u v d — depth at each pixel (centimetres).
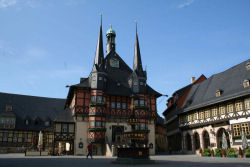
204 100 3850
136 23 4800
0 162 1838
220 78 3956
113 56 4775
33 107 5619
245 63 3528
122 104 4200
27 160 2122
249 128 2945
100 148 3919
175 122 4966
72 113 4138
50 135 5128
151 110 4319
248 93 2919
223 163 1736
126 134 1911
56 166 1494
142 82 4359
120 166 1527
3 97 5481
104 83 4191
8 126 4869
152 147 4106
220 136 3516
